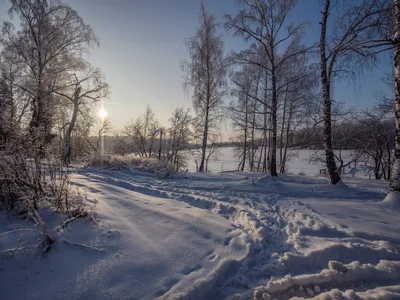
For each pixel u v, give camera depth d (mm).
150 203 4582
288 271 2791
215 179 9836
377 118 14859
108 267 2496
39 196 3627
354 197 6738
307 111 13656
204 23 15391
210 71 15375
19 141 3715
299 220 4309
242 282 2506
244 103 16109
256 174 12008
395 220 4324
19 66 14875
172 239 3178
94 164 10883
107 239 3012
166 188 6734
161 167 11273
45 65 15609
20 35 15180
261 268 2760
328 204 5371
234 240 3234
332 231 3766
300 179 10875
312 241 3412
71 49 16297
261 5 9883
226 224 3770
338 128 16328
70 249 2725
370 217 4484
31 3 14648
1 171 3430
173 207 4434
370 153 17312
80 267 2465
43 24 14953
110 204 4305
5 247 2607
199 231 3445
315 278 2605
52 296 2072
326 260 2994
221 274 2588
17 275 2264
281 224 4105
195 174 11859
